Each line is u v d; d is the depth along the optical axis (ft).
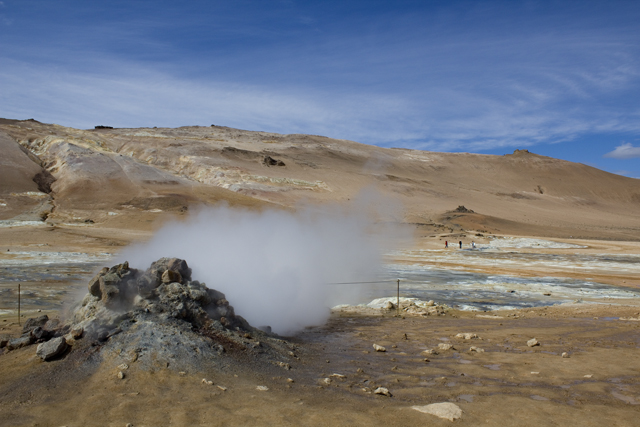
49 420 17.62
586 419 18.84
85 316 26.32
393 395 21.72
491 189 519.60
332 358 29.22
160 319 25.85
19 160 274.77
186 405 19.02
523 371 26.61
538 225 323.98
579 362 28.81
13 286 65.57
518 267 114.73
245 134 621.31
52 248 125.59
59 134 417.28
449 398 21.40
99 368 22.26
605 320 47.60
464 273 99.30
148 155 391.24
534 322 46.34
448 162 627.87
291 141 597.11
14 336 30.96
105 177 271.08
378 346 31.96
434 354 31.07
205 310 28.68
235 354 25.40
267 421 17.76
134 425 17.15
